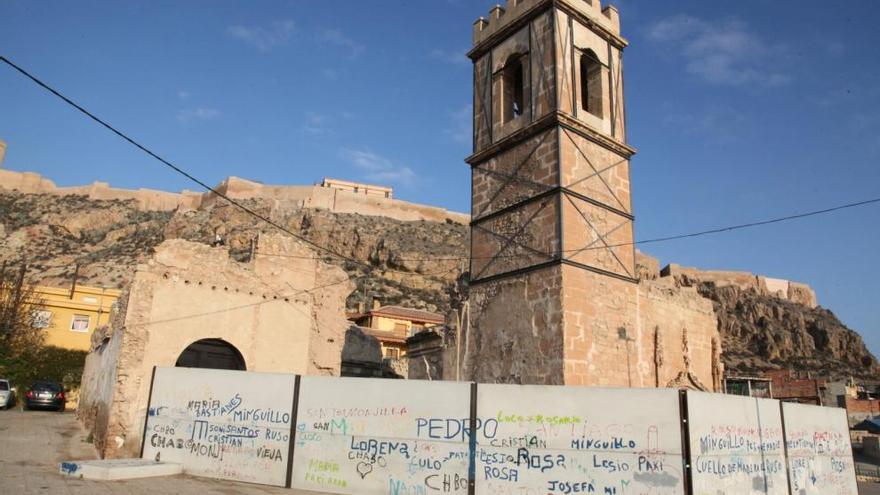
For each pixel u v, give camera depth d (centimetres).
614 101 2217
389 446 1403
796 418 1641
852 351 12088
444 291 10181
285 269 2342
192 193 12575
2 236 10231
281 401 1528
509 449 1315
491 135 2256
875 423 4466
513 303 1995
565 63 2077
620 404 1271
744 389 3822
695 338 2728
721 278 13988
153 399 1645
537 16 2166
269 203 11544
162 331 1975
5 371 4066
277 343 2253
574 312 1838
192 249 2097
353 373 3644
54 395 3638
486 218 2184
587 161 2041
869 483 2795
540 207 1977
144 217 11681
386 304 9025
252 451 1520
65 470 1420
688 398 1244
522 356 1914
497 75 2303
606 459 1253
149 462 1548
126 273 9119
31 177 12219
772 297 13875
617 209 2097
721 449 1307
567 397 1306
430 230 12050
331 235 11112
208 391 1603
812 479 1650
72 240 10750
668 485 1203
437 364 2616
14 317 4366
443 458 1354
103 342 2611
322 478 1438
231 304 2156
